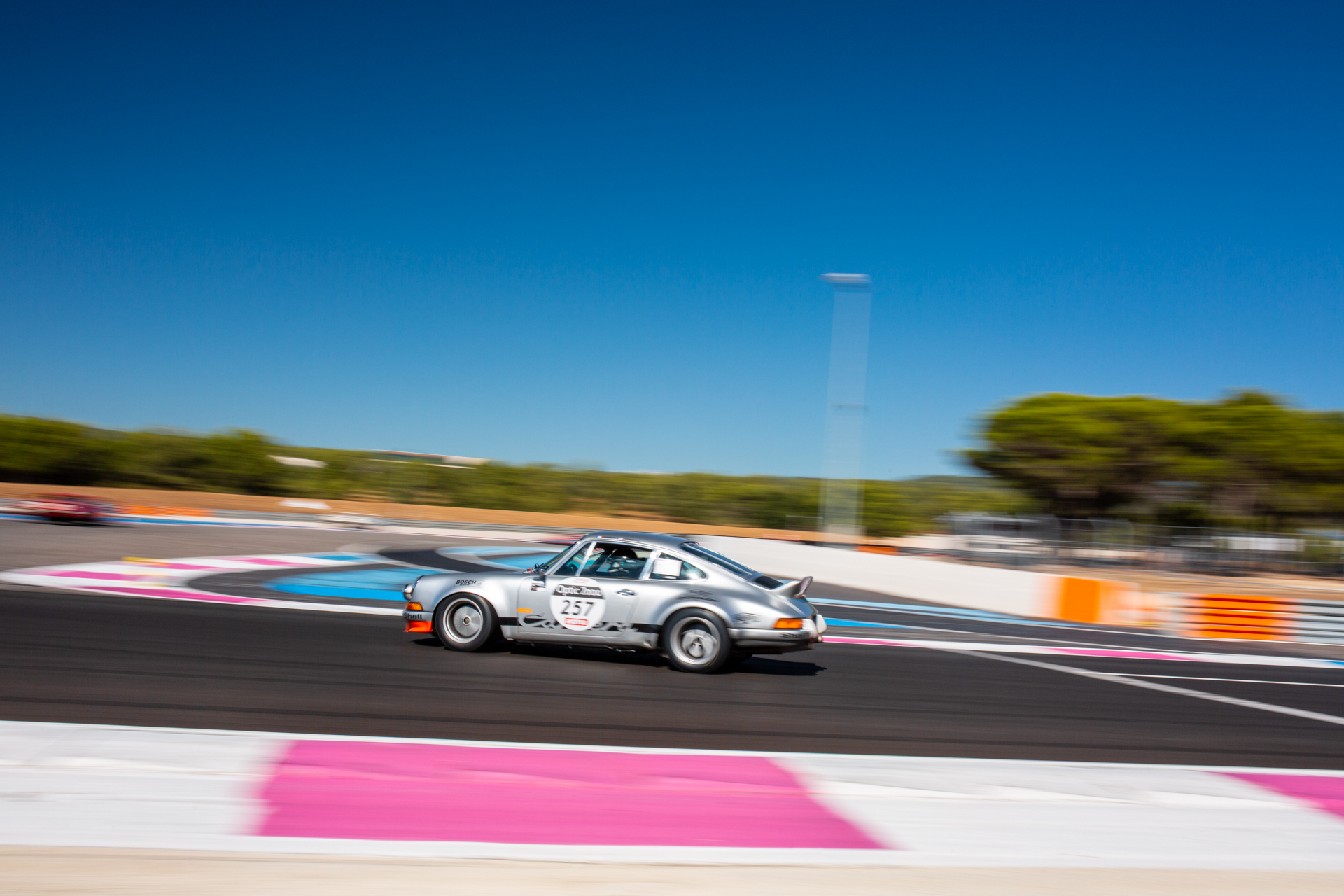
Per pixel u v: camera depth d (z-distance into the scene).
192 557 18.64
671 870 3.59
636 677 7.85
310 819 3.94
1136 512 34.06
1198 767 5.87
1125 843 4.29
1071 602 16.69
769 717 6.60
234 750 4.90
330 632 9.67
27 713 5.47
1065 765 5.68
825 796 4.71
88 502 28.50
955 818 4.48
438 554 24.31
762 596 8.20
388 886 3.26
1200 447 31.98
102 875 3.24
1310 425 31.47
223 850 3.55
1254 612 15.27
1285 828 4.68
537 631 8.47
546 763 4.98
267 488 63.03
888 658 10.16
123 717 5.54
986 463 34.59
